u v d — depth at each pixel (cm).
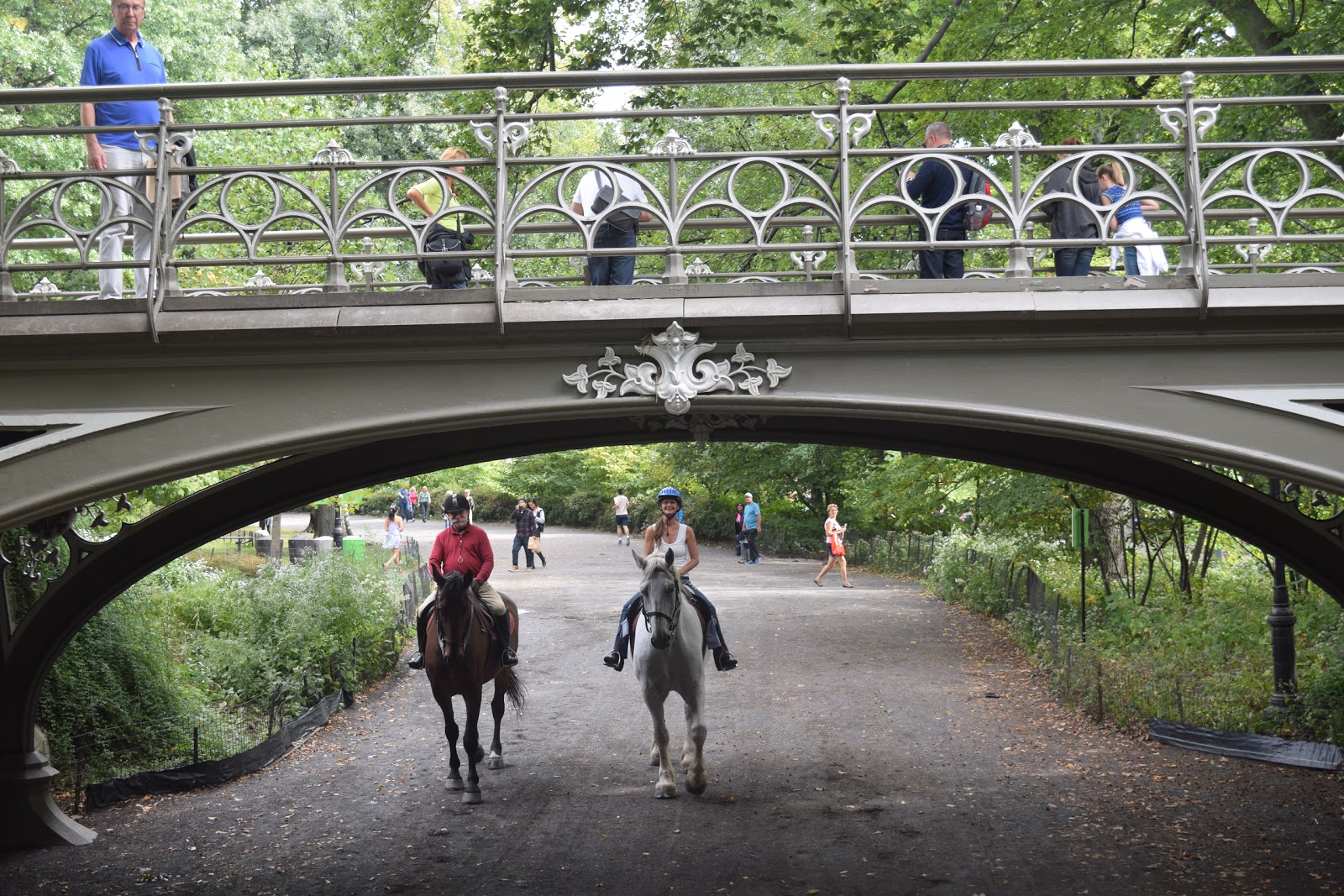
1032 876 746
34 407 571
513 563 2942
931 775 1005
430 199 727
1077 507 1555
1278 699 1071
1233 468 569
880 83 1658
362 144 2597
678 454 3566
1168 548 1825
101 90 573
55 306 565
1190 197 566
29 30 1792
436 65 2606
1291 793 913
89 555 834
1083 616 1438
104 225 577
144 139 605
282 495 871
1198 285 556
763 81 582
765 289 568
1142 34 1507
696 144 1800
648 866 780
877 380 575
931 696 1334
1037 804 907
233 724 1163
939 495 2027
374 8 1844
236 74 2038
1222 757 1027
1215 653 1241
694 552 967
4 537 840
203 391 574
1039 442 910
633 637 950
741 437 896
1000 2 1445
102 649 1080
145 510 1491
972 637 1745
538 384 577
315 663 1342
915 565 2656
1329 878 727
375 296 566
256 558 2269
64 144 1630
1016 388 573
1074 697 1244
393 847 828
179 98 579
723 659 967
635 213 668
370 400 575
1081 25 1385
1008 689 1364
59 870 788
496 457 888
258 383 575
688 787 961
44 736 901
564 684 1457
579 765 1062
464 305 566
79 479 566
